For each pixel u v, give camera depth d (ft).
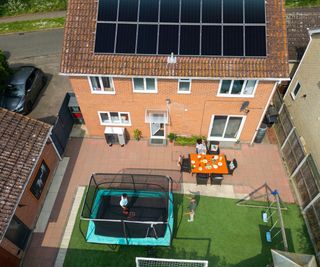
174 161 63.98
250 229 53.31
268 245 51.26
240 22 53.31
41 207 57.31
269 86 54.85
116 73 53.26
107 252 50.90
